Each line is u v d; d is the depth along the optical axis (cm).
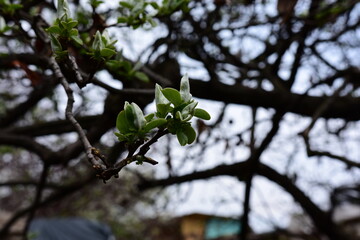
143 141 114
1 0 219
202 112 114
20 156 920
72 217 1099
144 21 226
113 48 165
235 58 402
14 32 266
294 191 498
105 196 909
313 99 367
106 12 309
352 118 370
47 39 221
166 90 110
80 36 237
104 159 124
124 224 1133
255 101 366
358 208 793
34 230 895
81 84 160
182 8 235
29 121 559
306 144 313
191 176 465
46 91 412
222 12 447
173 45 359
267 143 406
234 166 447
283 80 402
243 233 506
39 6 333
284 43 386
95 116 387
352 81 401
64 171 654
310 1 388
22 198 1070
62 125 399
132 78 261
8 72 398
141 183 491
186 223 1031
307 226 714
